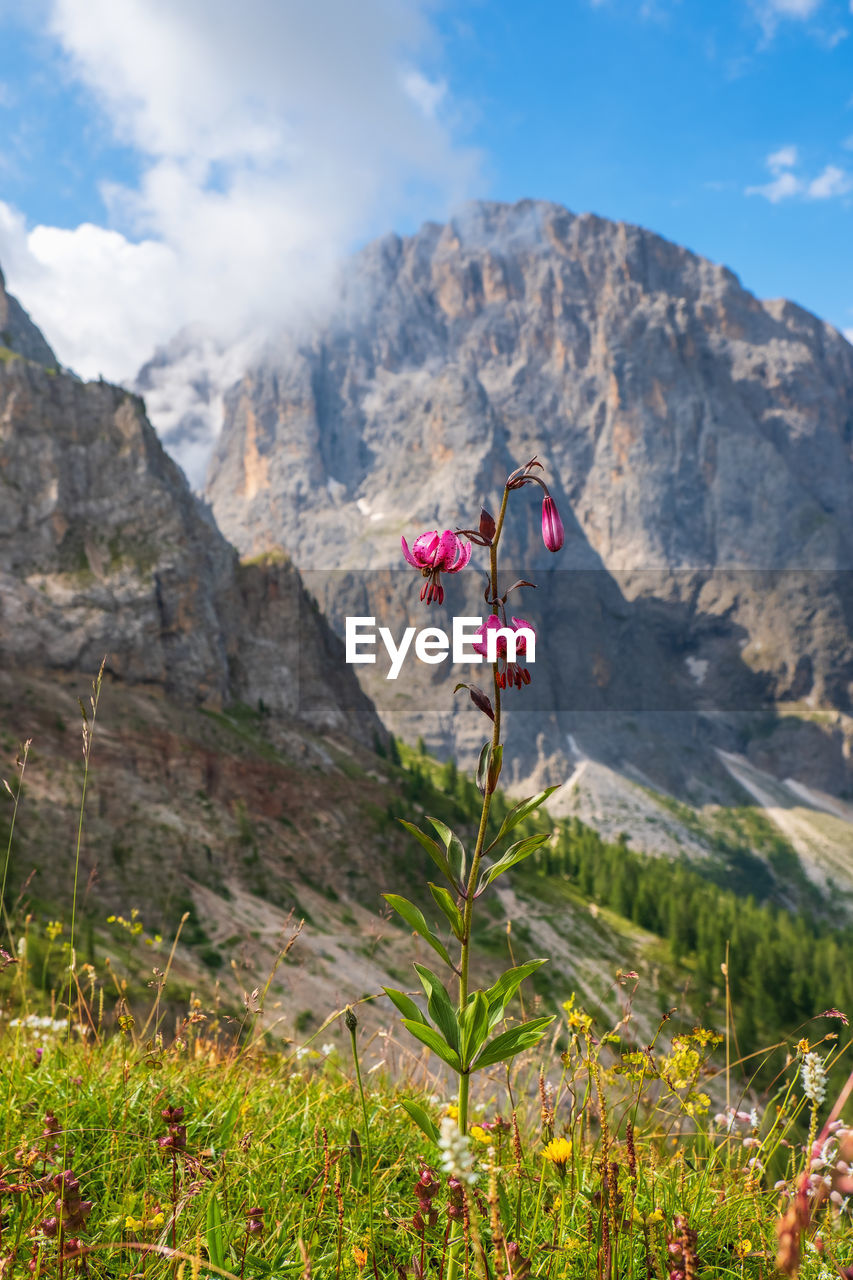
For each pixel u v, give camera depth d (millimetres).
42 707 135375
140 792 127250
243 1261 3166
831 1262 3141
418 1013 3170
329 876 138250
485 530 3467
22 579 166250
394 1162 4316
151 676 165500
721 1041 3969
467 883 3193
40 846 101125
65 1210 2691
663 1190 3811
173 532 186125
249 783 147875
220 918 107688
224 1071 5199
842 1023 3471
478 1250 2213
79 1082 4555
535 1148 4250
